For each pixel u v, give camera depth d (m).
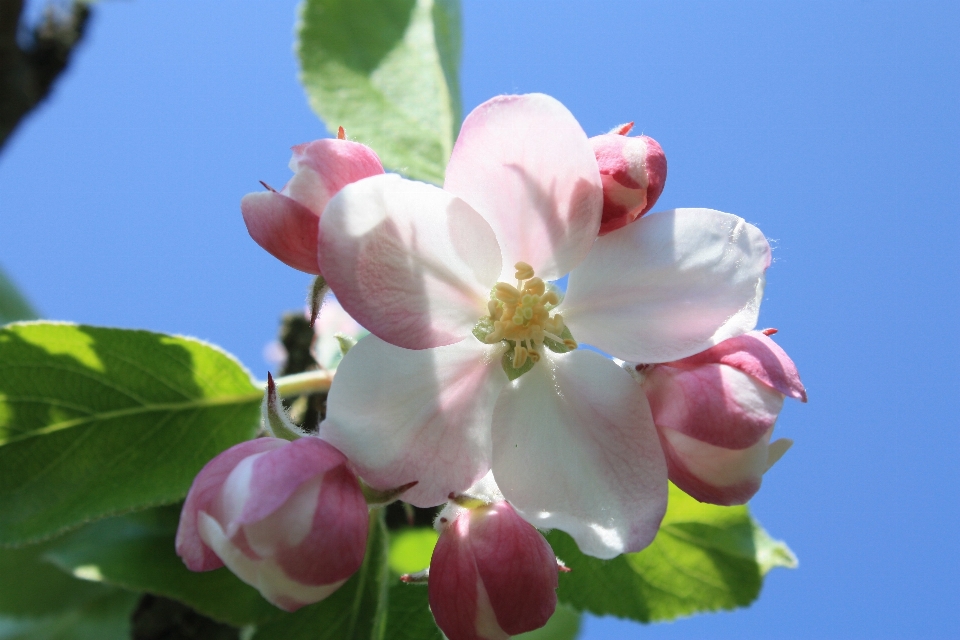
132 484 0.20
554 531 0.21
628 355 0.18
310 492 0.16
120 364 0.20
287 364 0.23
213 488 0.16
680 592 0.21
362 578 0.20
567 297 0.18
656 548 0.21
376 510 0.20
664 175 0.18
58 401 0.20
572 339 0.18
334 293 0.17
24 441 0.20
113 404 0.20
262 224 0.17
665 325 0.18
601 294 0.18
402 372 0.18
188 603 0.21
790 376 0.17
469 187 0.18
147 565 0.21
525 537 0.17
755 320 0.18
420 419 0.18
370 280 0.17
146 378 0.20
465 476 0.18
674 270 0.18
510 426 0.18
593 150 0.17
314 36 0.25
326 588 0.17
